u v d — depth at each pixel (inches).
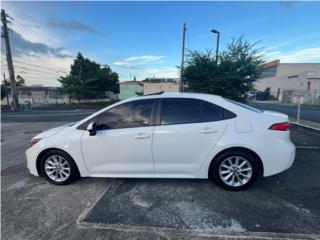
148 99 131.6
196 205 110.3
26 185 138.1
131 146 127.3
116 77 1942.7
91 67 1723.7
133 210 106.9
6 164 181.2
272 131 121.6
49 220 99.7
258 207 107.4
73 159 134.6
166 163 127.6
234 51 383.2
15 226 95.6
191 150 124.6
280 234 87.0
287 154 121.9
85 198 119.9
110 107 134.2
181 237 86.5
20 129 382.0
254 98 1549.0
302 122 400.2
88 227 93.7
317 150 211.2
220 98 131.0
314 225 92.5
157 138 125.0
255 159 123.2
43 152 138.6
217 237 86.0
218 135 122.5
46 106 1186.6
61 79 1395.2
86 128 133.5
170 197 119.0
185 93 136.5
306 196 118.4
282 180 139.6
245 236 86.2
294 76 1403.8
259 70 382.0
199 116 125.8
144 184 135.8
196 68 380.5
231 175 124.6
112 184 136.8
